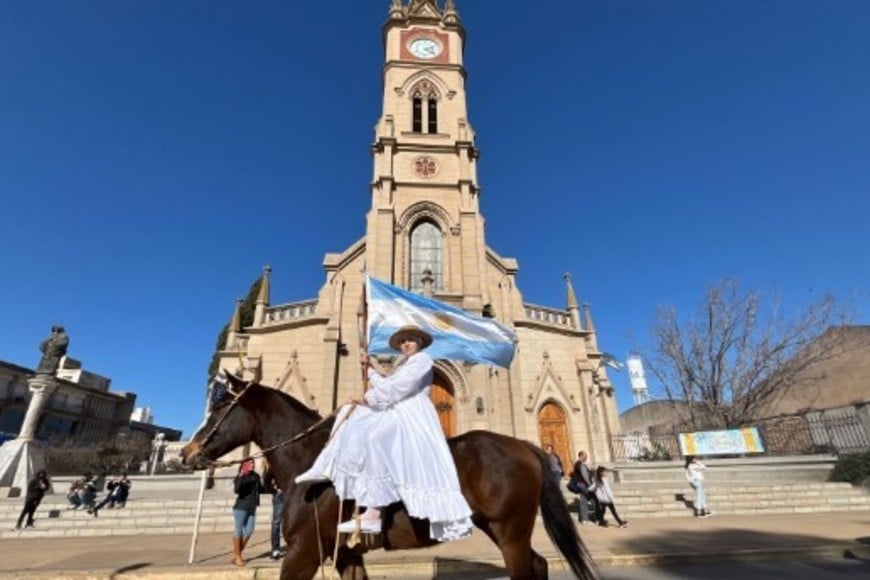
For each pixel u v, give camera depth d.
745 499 17.00
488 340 6.62
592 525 14.12
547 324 25.77
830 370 30.75
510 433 22.23
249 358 23.67
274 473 5.01
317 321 24.34
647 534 12.05
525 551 4.58
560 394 24.45
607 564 9.09
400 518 4.38
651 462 20.44
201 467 5.16
